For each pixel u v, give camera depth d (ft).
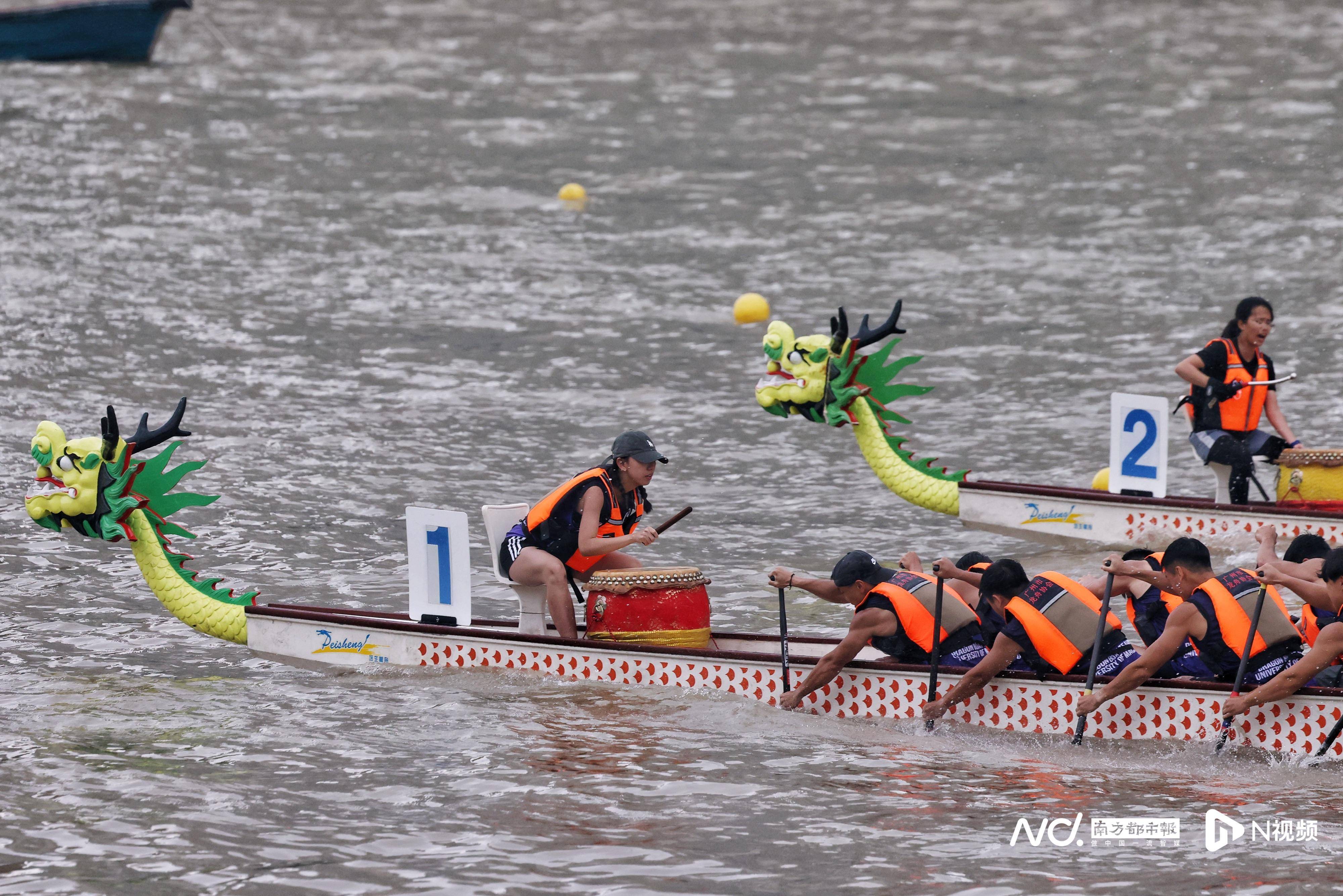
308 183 319.47
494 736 100.01
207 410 187.52
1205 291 247.70
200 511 153.58
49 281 241.35
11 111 374.43
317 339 221.46
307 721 103.04
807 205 311.88
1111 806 88.84
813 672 103.50
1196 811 88.17
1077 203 309.63
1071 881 78.69
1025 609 99.40
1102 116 391.45
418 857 81.76
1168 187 318.86
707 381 209.05
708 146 365.40
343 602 130.62
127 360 205.98
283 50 485.56
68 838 83.82
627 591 109.50
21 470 162.91
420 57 481.05
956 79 446.19
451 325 231.71
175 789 90.84
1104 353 218.18
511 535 113.80
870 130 381.60
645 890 77.82
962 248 279.90
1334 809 88.28
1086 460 174.70
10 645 118.93
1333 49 467.93
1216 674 100.32
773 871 80.02
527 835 84.64
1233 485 144.97
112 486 112.27
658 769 94.58
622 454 110.93
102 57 444.14
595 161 349.20
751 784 92.17
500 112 400.06
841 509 162.30
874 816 87.35
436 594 113.50
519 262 268.62
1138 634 119.44
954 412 194.39
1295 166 330.34
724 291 254.27
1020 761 96.48
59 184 306.96
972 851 82.58
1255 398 144.25
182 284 245.65
